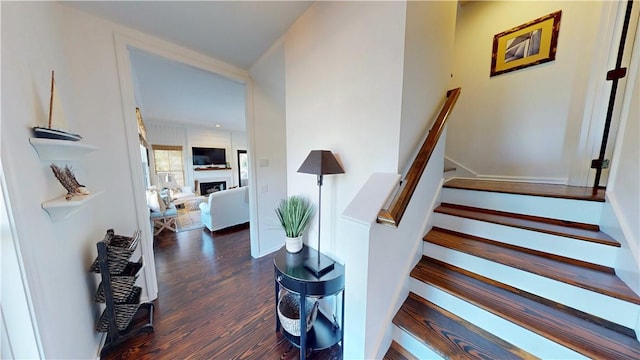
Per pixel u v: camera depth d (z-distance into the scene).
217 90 3.59
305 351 1.35
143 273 1.99
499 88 2.40
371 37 1.27
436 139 1.31
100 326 1.47
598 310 1.01
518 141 2.31
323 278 1.33
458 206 1.86
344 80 1.45
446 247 1.49
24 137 0.91
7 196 0.81
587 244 1.19
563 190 1.67
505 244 1.46
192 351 1.48
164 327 1.69
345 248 1.16
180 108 4.82
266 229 2.96
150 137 6.40
